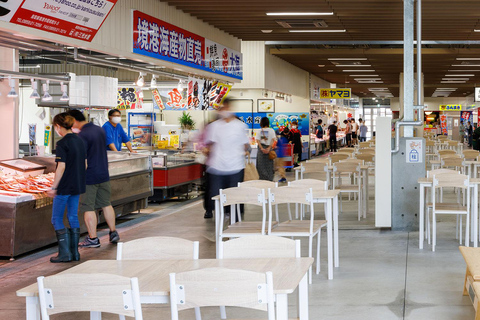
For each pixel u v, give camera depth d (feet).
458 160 34.40
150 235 27.53
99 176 24.94
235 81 48.96
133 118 47.14
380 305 16.38
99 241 25.14
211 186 24.47
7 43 24.45
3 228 22.65
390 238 26.00
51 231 25.12
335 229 20.98
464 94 143.74
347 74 84.33
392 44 59.98
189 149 46.70
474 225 23.24
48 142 39.99
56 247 25.62
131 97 44.24
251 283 8.96
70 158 22.04
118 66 31.04
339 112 124.16
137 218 33.19
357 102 152.05
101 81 33.71
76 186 22.22
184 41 37.01
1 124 29.22
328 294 17.54
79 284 9.14
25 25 22.50
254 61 58.44
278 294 9.23
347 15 38.14
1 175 25.18
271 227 19.53
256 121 63.26
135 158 33.12
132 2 30.66
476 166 35.63
